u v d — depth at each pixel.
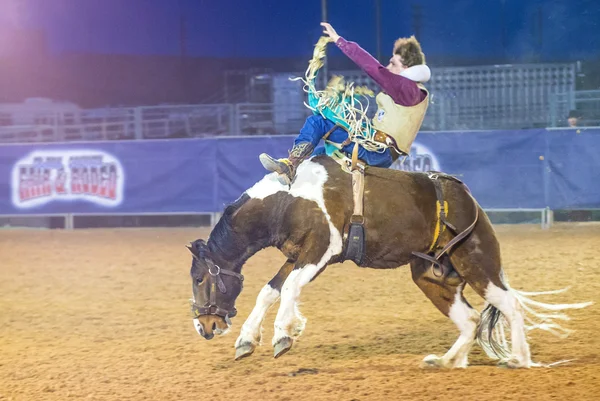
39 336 10.25
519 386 7.25
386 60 36.16
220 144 21.06
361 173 7.86
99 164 21.80
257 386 7.55
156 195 21.50
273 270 15.15
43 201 22.17
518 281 13.25
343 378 7.74
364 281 13.70
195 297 8.10
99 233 21.77
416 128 8.14
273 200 7.89
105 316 11.42
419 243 7.92
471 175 19.89
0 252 18.16
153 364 8.59
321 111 8.05
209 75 41.47
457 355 8.09
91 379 8.05
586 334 9.50
